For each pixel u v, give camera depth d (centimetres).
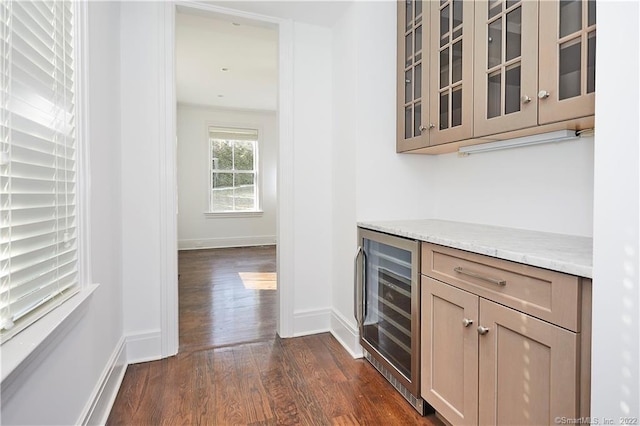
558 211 158
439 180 232
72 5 137
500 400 118
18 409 89
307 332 255
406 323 171
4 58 93
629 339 79
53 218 121
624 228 80
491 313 121
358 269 212
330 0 217
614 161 81
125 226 207
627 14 78
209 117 614
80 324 134
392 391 180
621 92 80
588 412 92
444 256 145
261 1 219
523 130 140
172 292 219
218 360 213
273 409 165
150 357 214
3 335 93
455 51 172
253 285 387
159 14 212
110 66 183
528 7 133
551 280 101
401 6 216
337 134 246
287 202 248
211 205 626
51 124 120
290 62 244
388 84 223
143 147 210
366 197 219
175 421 156
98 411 150
